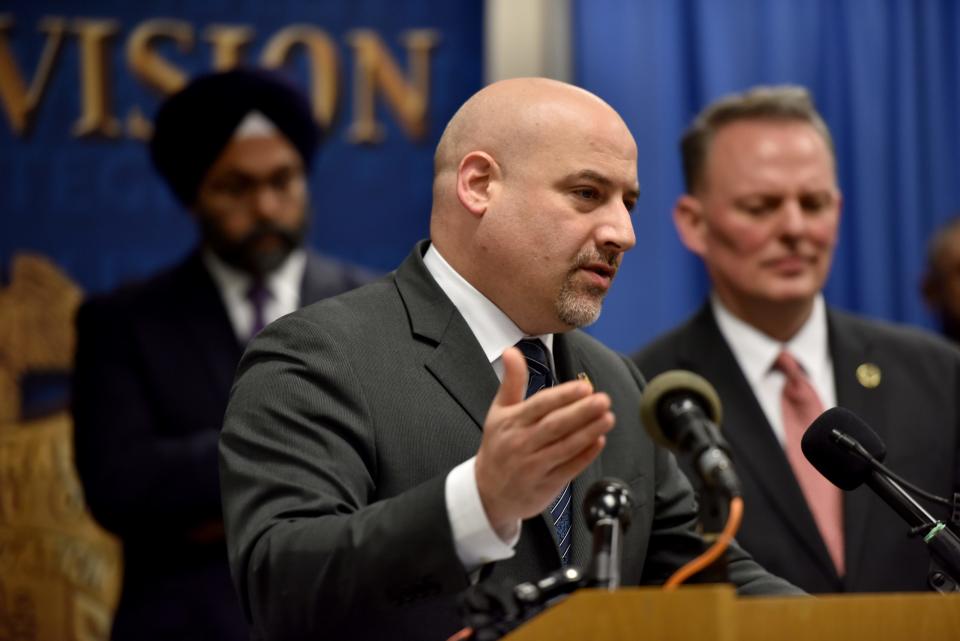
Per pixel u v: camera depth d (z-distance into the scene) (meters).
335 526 3.74
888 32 10.55
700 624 2.86
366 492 4.20
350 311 4.56
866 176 10.40
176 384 7.35
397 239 9.29
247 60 9.10
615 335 9.76
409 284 4.71
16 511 8.45
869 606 3.10
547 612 2.97
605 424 3.37
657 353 7.00
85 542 8.42
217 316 7.62
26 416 8.59
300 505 3.95
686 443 3.23
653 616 2.89
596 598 2.94
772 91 7.11
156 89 8.95
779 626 3.02
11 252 8.72
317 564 3.69
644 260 9.82
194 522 7.04
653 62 9.92
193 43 9.03
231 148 7.85
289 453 4.10
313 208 9.16
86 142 8.85
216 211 7.84
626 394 5.00
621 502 3.45
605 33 9.85
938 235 9.38
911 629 3.16
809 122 7.01
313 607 3.69
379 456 4.30
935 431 6.69
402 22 9.37
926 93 10.61
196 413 7.30
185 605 6.96
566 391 3.38
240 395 4.32
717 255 6.98
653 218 9.84
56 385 8.66
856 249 10.39
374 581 3.61
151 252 8.87
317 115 9.20
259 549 3.86
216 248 7.82
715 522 3.29
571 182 4.53
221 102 7.88
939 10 10.66
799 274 6.81
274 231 7.88
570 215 4.52
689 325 7.07
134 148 8.89
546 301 4.57
